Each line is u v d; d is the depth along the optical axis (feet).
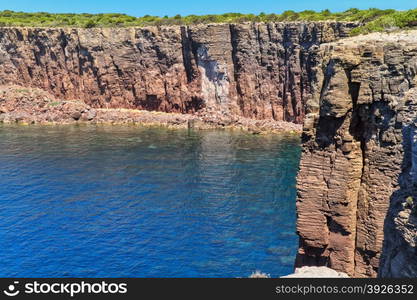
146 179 250.98
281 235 175.42
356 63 85.10
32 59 491.72
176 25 452.76
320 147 91.35
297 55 386.93
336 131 88.94
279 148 320.91
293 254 159.02
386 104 83.66
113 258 155.63
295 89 392.47
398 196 65.21
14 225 183.32
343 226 88.58
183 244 167.84
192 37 429.79
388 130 83.30
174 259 155.33
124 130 400.06
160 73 454.81
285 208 205.67
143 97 462.19
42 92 488.02
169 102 454.40
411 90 77.56
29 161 286.05
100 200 215.92
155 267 149.28
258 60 414.00
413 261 57.47
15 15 630.33
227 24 418.92
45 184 239.50
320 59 98.58
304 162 93.20
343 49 86.58
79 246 164.96
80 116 446.60
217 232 178.81
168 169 271.28
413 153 58.49
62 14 638.53
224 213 199.72
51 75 487.61
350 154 87.66
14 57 495.00
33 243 166.81
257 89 418.10
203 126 402.72
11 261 152.05
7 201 212.23
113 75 467.52
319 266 94.07
